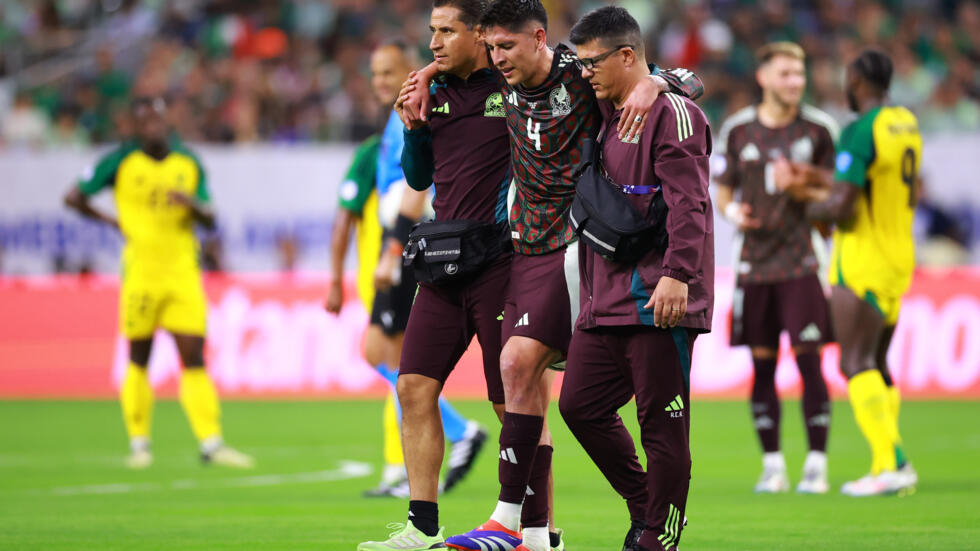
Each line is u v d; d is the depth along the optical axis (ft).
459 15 60.64
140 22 270.87
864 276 88.94
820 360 94.12
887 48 252.01
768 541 66.49
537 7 57.52
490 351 61.93
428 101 61.52
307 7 269.85
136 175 113.80
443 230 61.11
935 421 144.66
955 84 238.68
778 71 96.58
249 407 170.09
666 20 258.37
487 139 61.36
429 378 62.13
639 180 55.16
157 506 84.89
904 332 168.35
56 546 65.98
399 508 83.41
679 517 55.62
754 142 97.09
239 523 75.77
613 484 59.31
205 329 115.34
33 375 185.06
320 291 180.96
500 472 59.31
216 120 237.66
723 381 174.29
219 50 261.65
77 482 100.27
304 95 241.96
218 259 198.29
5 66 259.19
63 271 200.95
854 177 87.71
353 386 179.73
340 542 67.21
